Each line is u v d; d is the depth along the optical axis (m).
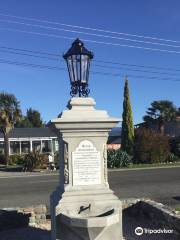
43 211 9.88
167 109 50.28
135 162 33.53
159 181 19.11
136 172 25.08
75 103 7.49
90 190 7.38
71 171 7.36
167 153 34.09
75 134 7.36
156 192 15.48
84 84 7.71
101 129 7.41
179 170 25.83
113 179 20.58
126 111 34.47
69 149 7.35
